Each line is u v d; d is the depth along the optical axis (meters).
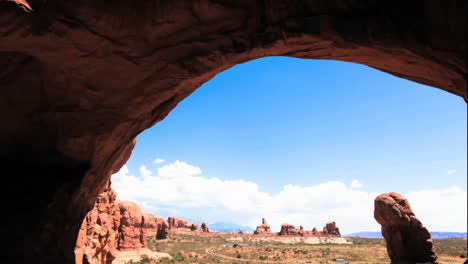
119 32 8.21
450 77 8.40
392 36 7.81
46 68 9.12
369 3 7.79
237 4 8.09
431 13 7.36
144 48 8.76
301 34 8.28
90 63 9.01
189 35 8.62
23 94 9.77
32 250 10.51
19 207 10.78
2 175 11.09
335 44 8.52
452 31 7.25
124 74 9.48
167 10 7.99
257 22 8.45
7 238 10.25
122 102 10.39
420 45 7.75
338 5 7.89
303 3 7.99
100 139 11.33
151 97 10.34
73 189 11.80
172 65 9.28
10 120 10.28
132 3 7.77
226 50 8.95
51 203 11.16
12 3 6.95
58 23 7.66
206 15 8.23
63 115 10.47
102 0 7.57
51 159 11.58
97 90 9.94
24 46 8.08
